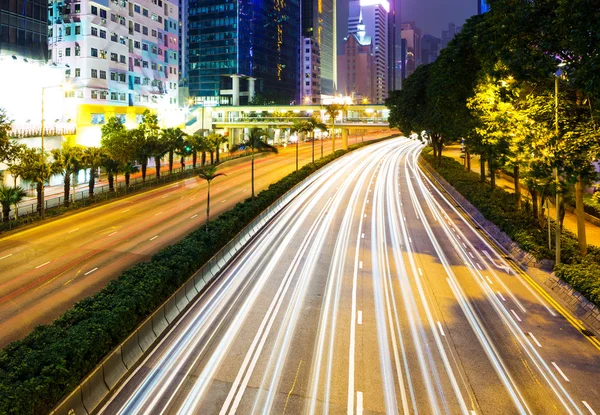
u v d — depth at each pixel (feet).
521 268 91.81
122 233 118.01
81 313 55.47
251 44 486.79
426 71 215.72
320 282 83.25
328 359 54.90
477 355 56.24
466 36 123.44
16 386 39.19
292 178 193.16
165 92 327.67
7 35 181.68
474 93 126.41
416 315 68.33
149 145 196.85
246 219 121.29
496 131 107.86
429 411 44.86
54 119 201.67
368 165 286.87
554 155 80.23
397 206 162.71
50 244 107.04
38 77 190.80
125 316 55.26
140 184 187.52
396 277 86.17
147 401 46.24
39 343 48.21
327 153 340.59
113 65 265.54
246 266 93.20
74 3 244.22
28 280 82.79
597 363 54.80
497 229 116.26
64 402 41.16
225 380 50.21
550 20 73.82
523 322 66.23
